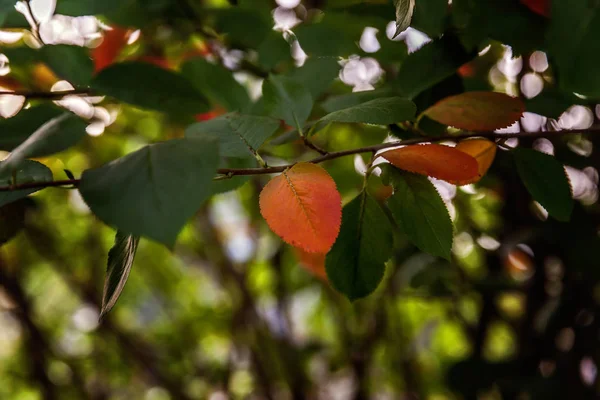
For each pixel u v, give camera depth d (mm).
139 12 641
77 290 1273
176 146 428
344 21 660
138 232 413
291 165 491
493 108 536
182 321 1436
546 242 772
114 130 921
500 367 804
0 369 1417
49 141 453
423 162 500
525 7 545
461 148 549
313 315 1429
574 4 442
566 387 754
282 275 1218
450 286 897
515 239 772
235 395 1330
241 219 1319
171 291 1472
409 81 564
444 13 555
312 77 602
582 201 779
